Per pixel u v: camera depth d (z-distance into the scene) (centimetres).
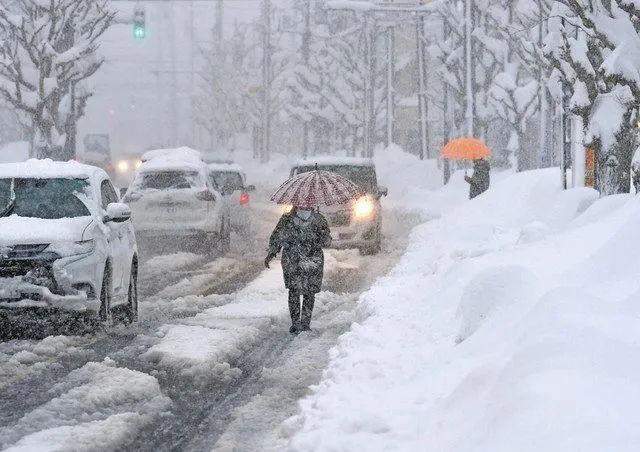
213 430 2162
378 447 1816
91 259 3231
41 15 9700
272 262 5891
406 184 11981
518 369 1816
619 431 1444
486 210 6706
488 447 1553
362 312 3734
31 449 1922
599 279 2545
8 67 9531
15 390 2500
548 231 4156
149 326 3550
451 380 2194
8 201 3453
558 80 6088
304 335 3403
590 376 1692
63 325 3378
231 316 3753
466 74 10669
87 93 10681
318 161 6272
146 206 6162
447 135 11869
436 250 5178
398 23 14475
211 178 6594
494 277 2662
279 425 2194
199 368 2744
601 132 4962
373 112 14988
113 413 2273
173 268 5556
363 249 6141
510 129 14000
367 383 2389
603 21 4712
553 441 1459
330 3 12644
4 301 3139
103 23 10212
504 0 11025
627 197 3934
